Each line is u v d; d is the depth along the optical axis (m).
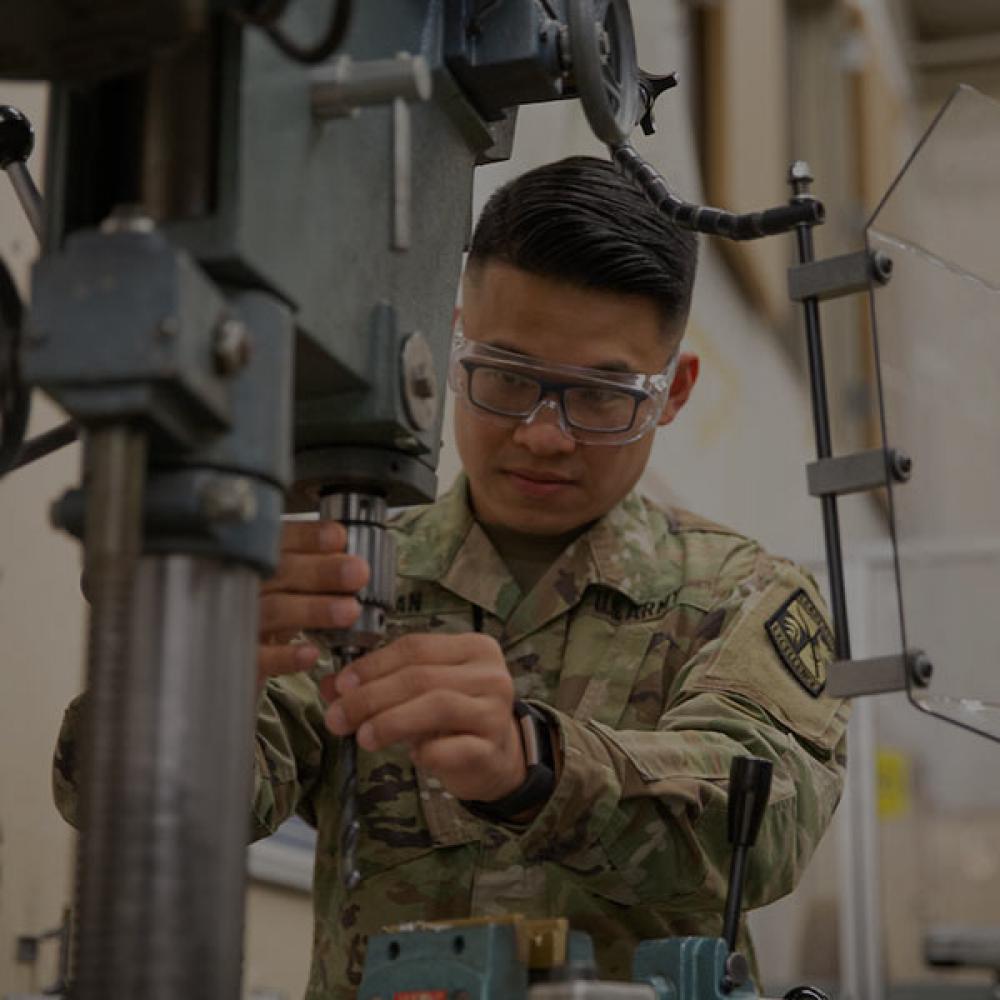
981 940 3.57
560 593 1.72
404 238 1.01
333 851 1.66
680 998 1.12
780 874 1.41
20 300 1.02
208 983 0.84
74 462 2.10
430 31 1.14
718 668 1.53
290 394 0.92
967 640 1.17
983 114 1.30
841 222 6.48
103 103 0.92
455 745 1.12
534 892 1.60
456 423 1.65
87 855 0.85
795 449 5.50
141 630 0.86
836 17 6.64
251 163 0.89
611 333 1.54
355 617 1.11
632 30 1.25
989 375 1.34
